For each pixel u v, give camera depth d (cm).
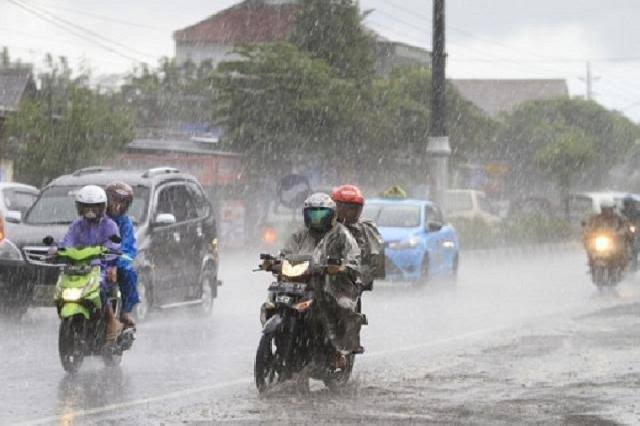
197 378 1816
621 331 2570
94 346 1847
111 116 5403
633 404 1559
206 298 2902
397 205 3938
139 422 1412
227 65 6362
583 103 11275
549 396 1630
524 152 10444
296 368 1638
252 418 1436
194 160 5912
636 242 4488
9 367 1920
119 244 1850
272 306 1596
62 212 2712
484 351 2197
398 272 3716
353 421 1415
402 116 6931
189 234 2817
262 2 12838
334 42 6862
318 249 1636
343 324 1644
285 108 6234
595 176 11244
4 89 7262
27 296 2583
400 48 11319
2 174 5122
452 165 8106
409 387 1717
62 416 1460
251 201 6162
